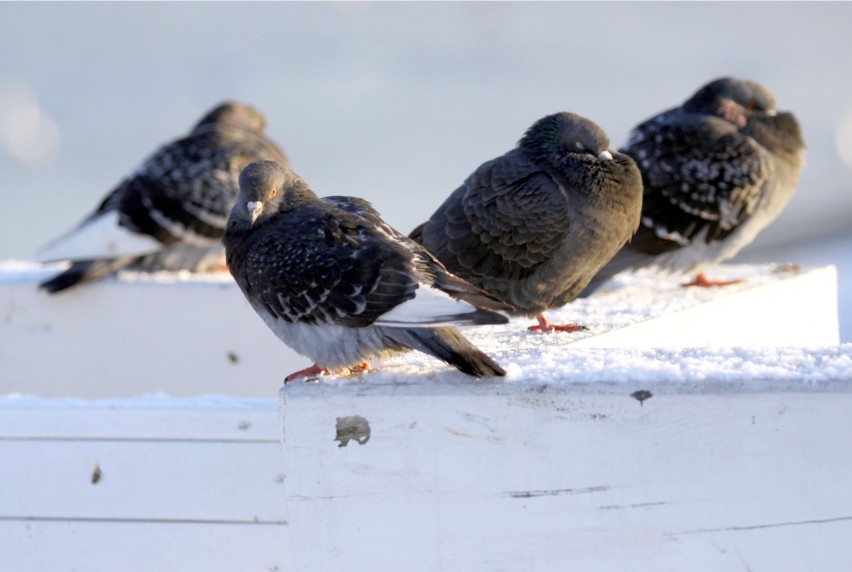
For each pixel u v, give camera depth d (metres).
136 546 8.23
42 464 8.23
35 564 8.30
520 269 10.35
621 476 6.09
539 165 10.49
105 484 8.22
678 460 6.04
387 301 7.04
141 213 14.50
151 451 8.18
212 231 14.70
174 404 8.28
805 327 12.09
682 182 12.87
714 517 6.05
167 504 8.20
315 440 6.26
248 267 7.83
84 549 8.26
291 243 7.62
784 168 13.55
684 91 57.41
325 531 6.32
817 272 12.27
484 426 6.16
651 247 12.73
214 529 8.19
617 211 10.34
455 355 6.45
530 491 6.17
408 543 6.27
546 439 6.12
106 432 8.20
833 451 5.91
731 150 13.02
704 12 67.94
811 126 47.09
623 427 6.06
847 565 5.96
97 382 12.42
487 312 6.57
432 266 7.30
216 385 12.12
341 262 7.30
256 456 8.12
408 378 6.35
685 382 6.02
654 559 6.12
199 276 12.86
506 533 6.21
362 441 6.23
